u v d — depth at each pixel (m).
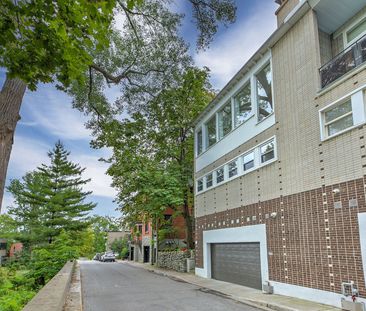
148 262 40.25
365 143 9.20
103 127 17.86
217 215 18.44
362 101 9.43
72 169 40.97
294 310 9.21
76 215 39.31
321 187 10.61
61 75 4.98
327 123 10.76
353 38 11.84
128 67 15.15
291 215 11.94
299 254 11.31
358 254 9.02
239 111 17.03
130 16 12.28
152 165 25.73
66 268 15.53
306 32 11.95
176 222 34.31
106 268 29.62
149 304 10.69
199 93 23.91
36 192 39.97
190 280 17.83
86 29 4.56
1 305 10.39
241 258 15.59
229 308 10.00
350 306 8.82
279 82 13.34
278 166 12.99
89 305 10.55
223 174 18.22
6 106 5.48
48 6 4.13
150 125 23.39
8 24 4.20
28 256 35.09
